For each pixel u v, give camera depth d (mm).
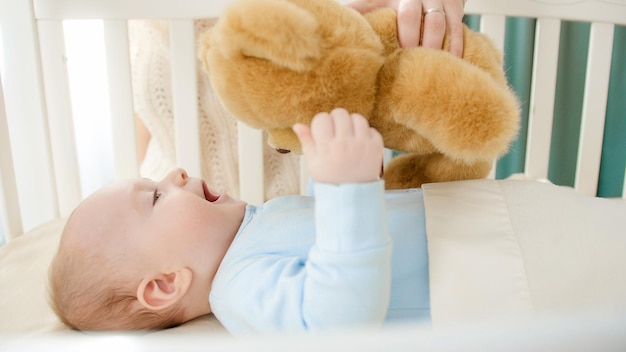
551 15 1261
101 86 1450
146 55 1298
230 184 1370
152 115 1332
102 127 1486
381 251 611
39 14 1166
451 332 316
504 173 1596
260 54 587
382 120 670
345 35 615
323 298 620
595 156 1369
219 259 846
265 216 850
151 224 826
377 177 623
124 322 820
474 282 656
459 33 715
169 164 1366
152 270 807
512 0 1244
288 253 767
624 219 715
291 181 1379
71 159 1255
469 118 612
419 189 851
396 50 674
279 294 682
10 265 1038
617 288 651
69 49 1380
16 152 1220
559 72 1512
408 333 318
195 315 855
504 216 715
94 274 809
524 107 1537
